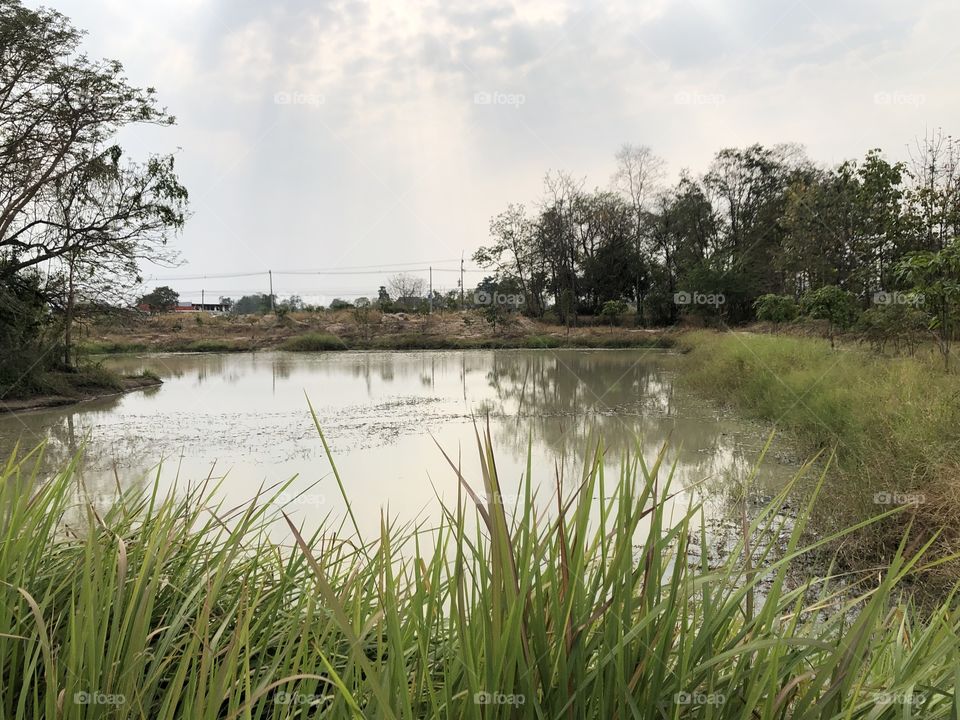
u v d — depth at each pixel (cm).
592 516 434
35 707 115
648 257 4369
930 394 689
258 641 162
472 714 107
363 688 126
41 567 169
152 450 959
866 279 1873
